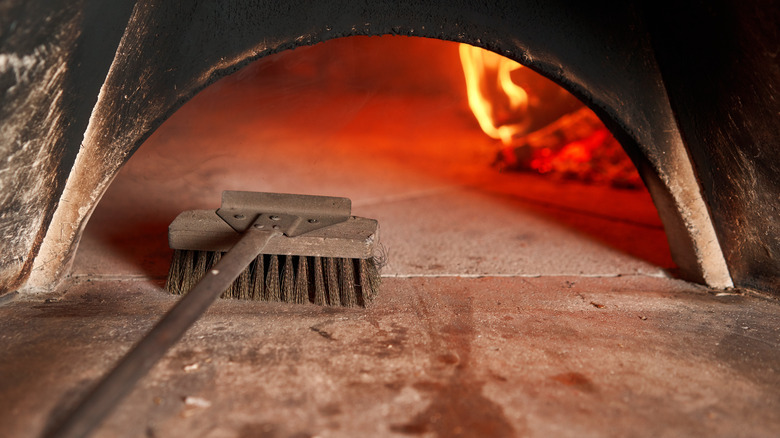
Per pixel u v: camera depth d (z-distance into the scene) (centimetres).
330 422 56
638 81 84
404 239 108
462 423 56
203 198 116
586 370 64
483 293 85
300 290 77
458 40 81
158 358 54
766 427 57
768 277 84
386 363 65
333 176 139
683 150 86
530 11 81
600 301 83
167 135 132
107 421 55
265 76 163
